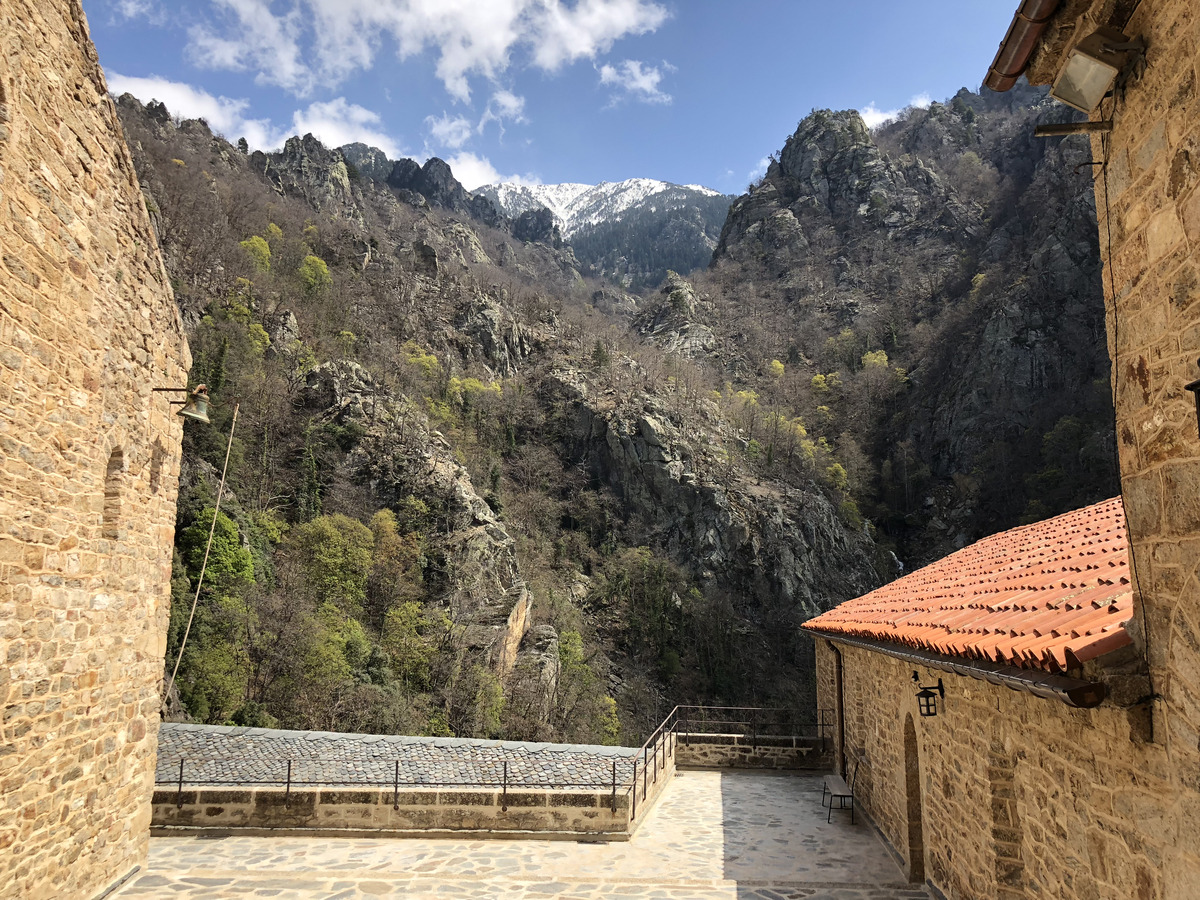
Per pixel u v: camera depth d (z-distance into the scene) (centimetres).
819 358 10669
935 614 897
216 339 5078
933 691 837
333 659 2864
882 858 1063
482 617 3822
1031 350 7688
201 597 2931
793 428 8750
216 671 2572
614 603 5922
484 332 8450
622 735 4322
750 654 5834
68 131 712
